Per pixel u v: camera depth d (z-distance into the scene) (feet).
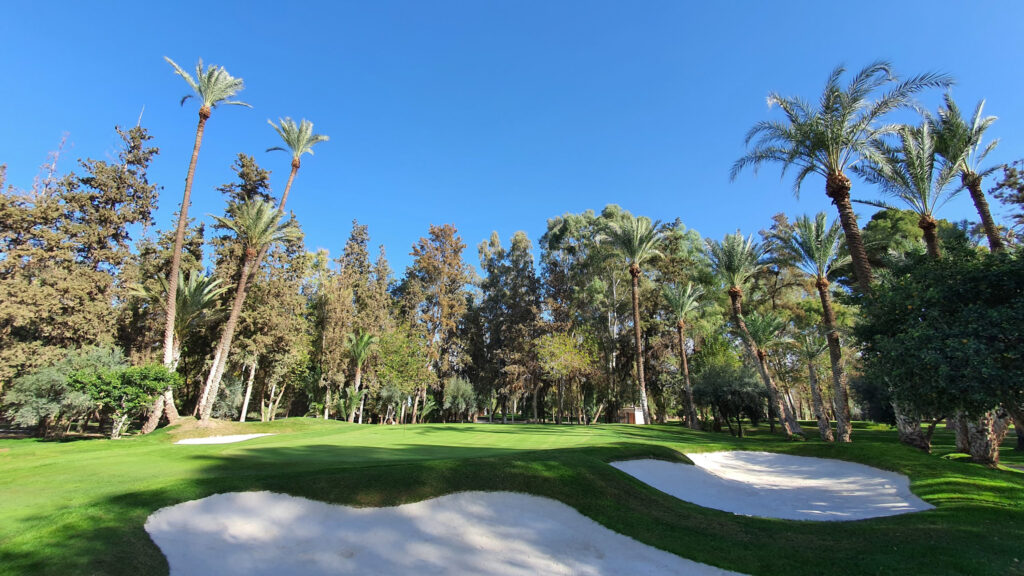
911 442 61.00
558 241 174.91
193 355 128.16
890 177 60.95
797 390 170.30
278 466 41.42
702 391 114.83
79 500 30.55
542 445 60.23
